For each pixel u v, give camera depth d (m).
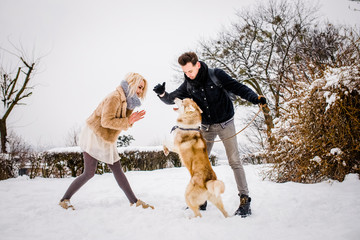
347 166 4.01
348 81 3.83
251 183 4.73
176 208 3.22
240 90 3.02
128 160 8.41
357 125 3.81
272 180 5.00
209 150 3.30
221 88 3.11
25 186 5.08
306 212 2.66
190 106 3.20
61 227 2.32
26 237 2.06
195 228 2.24
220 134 3.17
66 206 2.96
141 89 3.41
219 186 2.45
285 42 14.87
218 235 2.05
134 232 2.19
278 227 2.27
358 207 2.65
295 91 4.91
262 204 3.15
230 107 3.17
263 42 15.89
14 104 13.10
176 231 2.17
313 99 4.29
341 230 2.01
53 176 8.02
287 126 4.79
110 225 2.39
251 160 8.09
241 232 2.12
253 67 15.85
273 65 14.70
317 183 4.24
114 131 3.15
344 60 4.84
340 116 3.92
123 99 3.16
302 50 12.59
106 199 3.50
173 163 9.38
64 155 7.80
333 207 2.76
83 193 4.30
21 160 7.80
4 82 13.10
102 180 5.89
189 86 3.28
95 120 3.10
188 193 2.74
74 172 7.94
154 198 3.78
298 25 14.46
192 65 2.95
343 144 3.93
